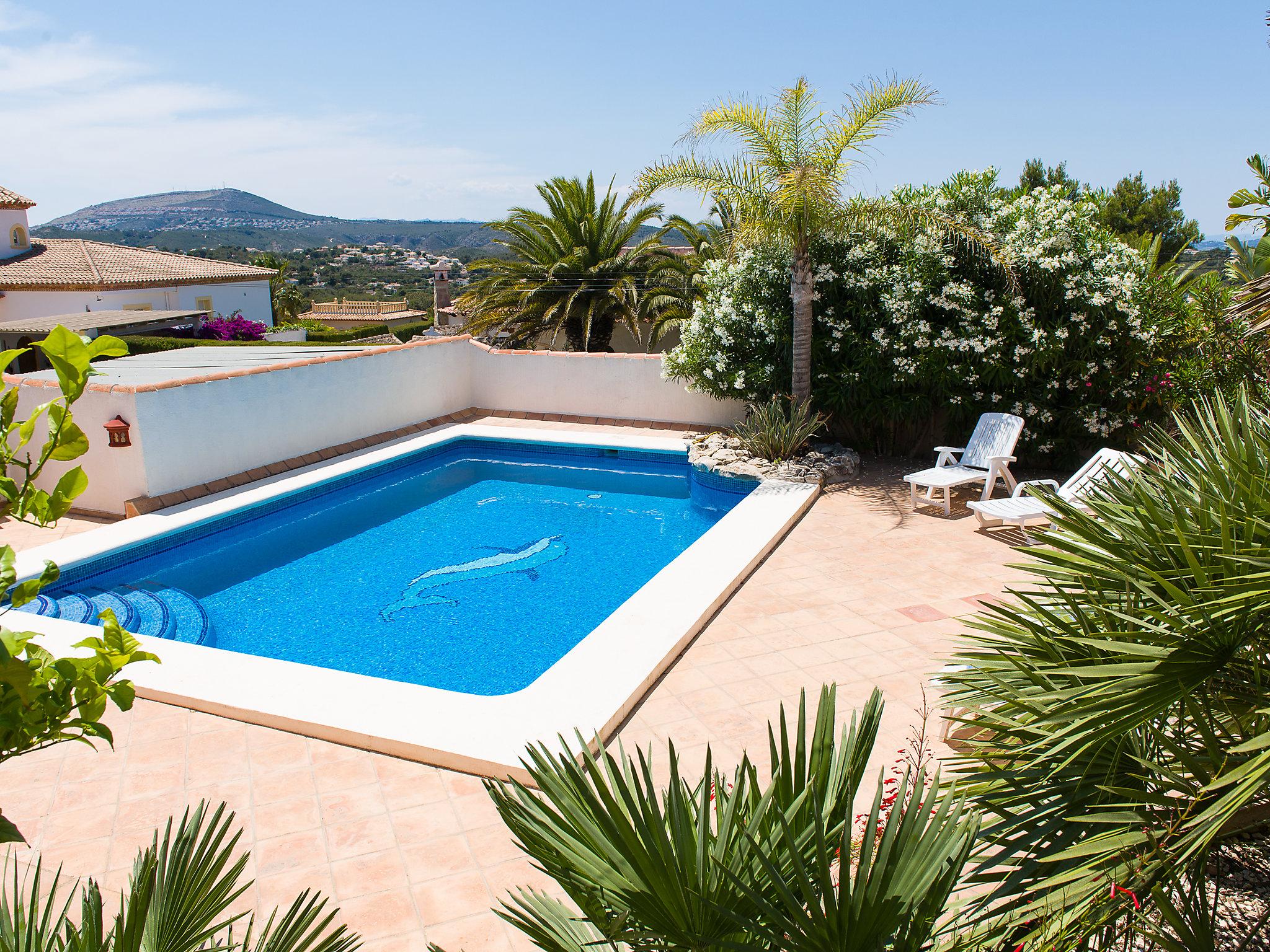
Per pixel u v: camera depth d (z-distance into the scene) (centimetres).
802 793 195
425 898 377
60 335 149
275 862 402
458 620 776
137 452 968
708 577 734
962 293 1042
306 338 3591
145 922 193
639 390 1411
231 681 567
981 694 267
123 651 153
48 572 144
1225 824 214
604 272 2320
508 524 1059
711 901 172
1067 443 1080
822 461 1112
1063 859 207
